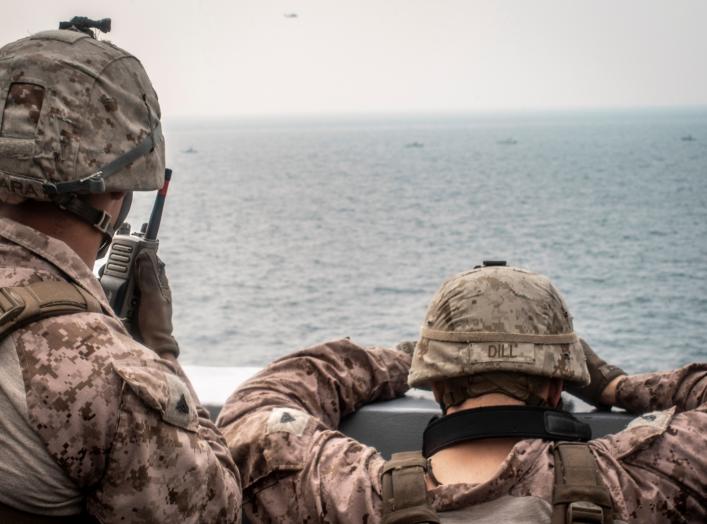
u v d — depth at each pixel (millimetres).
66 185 1343
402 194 83438
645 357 18484
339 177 109562
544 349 1490
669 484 1540
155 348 1655
